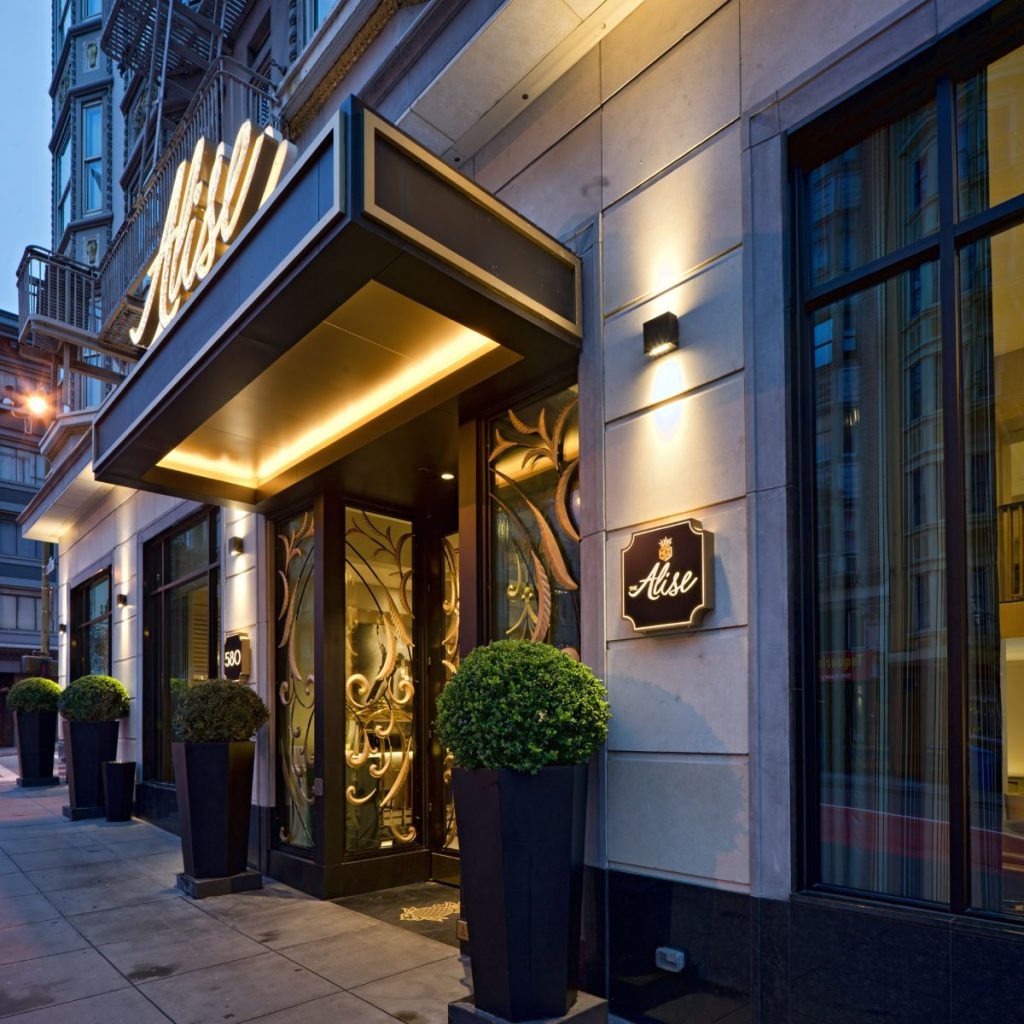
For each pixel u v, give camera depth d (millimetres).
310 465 5938
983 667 2891
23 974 4363
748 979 3166
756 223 3576
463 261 3621
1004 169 3049
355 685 6414
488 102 4805
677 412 3787
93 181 15742
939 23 3074
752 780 3254
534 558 4602
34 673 17234
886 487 3252
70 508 13227
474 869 3408
